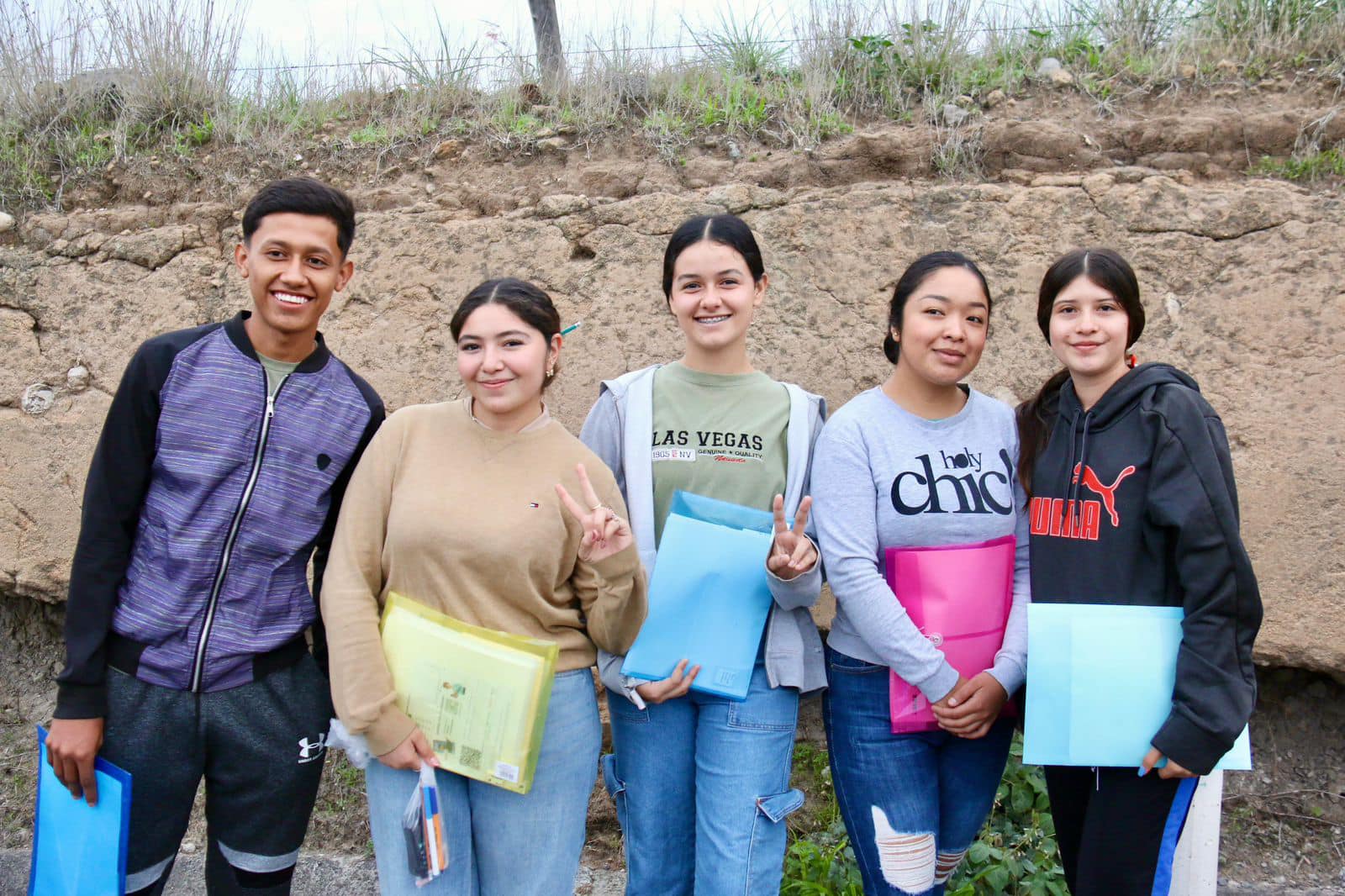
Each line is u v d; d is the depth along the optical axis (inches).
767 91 147.6
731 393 93.8
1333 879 111.6
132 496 80.9
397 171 145.9
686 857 91.8
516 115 150.4
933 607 85.1
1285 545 113.4
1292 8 138.3
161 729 81.3
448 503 80.1
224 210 141.9
